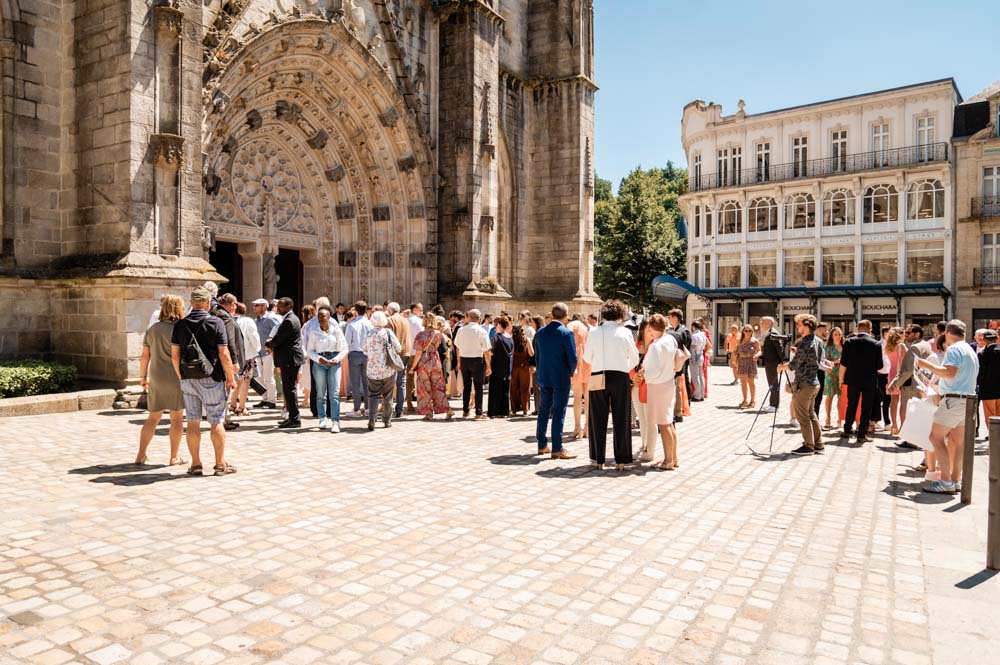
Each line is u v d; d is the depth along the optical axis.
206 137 16.50
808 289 42.44
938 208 39.91
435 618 4.49
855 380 12.43
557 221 31.88
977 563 5.78
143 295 14.09
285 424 12.02
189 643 4.06
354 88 22.20
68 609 4.49
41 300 14.88
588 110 32.38
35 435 10.48
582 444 11.78
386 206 23.95
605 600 4.86
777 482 8.87
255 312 14.82
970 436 7.89
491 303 25.48
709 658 4.02
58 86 15.19
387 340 12.32
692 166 49.09
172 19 14.70
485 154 25.94
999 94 38.81
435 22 25.45
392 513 6.91
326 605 4.66
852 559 5.85
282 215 21.81
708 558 5.80
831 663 3.98
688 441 12.20
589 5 32.50
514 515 6.96
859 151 41.97
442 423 13.59
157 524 6.32
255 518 6.60
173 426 8.73
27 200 14.70
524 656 4.00
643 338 11.86
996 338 12.85
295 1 19.52
